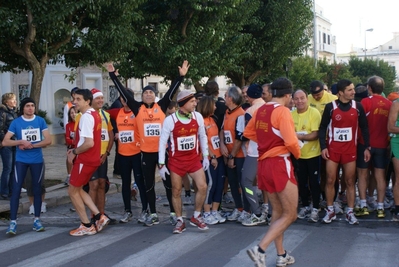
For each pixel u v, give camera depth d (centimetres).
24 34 999
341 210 797
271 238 497
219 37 1481
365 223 732
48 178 1125
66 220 808
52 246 642
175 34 1433
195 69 1424
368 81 768
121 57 1166
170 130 678
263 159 518
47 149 1883
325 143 718
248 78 1966
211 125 754
